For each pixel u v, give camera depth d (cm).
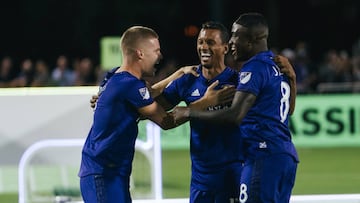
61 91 2125
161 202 2028
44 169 2527
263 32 1578
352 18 6975
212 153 1644
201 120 1547
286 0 6981
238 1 6862
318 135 3634
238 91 1541
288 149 1571
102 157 1557
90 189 1559
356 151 3628
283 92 1580
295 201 1983
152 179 2233
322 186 2800
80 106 2131
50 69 6719
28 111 2125
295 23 7025
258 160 1559
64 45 6762
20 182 2119
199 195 1670
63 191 2408
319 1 7025
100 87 1623
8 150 2130
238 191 1653
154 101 1570
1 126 2123
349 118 3634
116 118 1554
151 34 1587
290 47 7000
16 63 6694
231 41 1599
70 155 2211
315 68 4762
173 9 6769
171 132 3403
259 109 1561
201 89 1658
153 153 2148
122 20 6756
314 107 3625
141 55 1577
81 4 6756
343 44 6969
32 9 6738
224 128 1638
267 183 1549
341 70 4600
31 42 6750
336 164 3284
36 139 2131
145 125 2397
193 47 6612
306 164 3309
